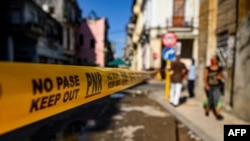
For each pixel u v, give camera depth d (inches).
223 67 282.0
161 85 661.3
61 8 1289.4
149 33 887.7
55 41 1181.1
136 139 171.2
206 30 323.6
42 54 1010.1
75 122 212.5
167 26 827.4
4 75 23.4
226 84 266.7
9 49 874.8
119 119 232.2
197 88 350.6
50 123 205.2
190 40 874.8
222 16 282.7
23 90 26.2
